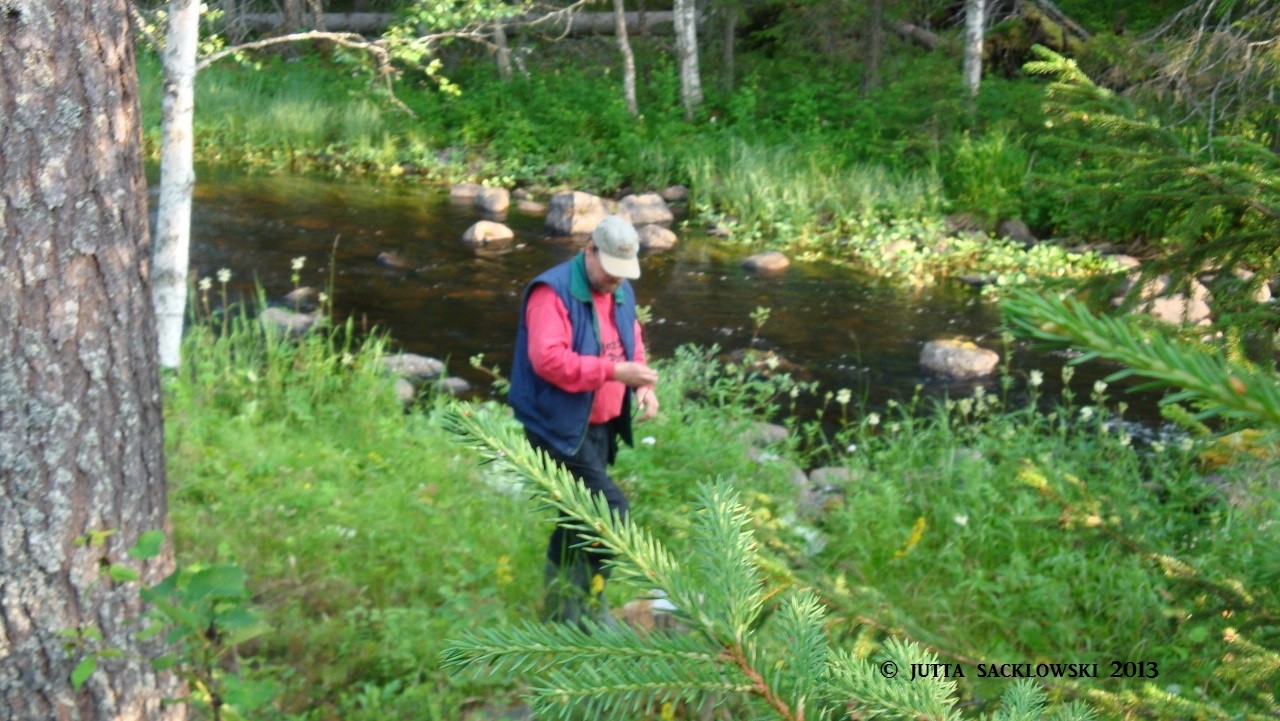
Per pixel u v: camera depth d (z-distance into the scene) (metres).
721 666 0.92
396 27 8.16
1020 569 4.30
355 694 3.45
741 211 13.93
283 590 4.02
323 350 7.12
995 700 1.96
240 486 4.99
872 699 0.99
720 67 19.23
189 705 2.91
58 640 2.60
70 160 2.58
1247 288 2.10
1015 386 8.34
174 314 6.30
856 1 16.34
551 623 0.99
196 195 13.62
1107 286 2.24
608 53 20.42
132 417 2.72
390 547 4.48
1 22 2.49
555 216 13.20
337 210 13.51
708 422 6.04
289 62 18.97
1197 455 5.45
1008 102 14.82
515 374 3.85
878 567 4.55
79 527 2.62
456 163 16.19
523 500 5.09
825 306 10.52
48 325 2.56
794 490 5.33
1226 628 2.00
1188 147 2.41
